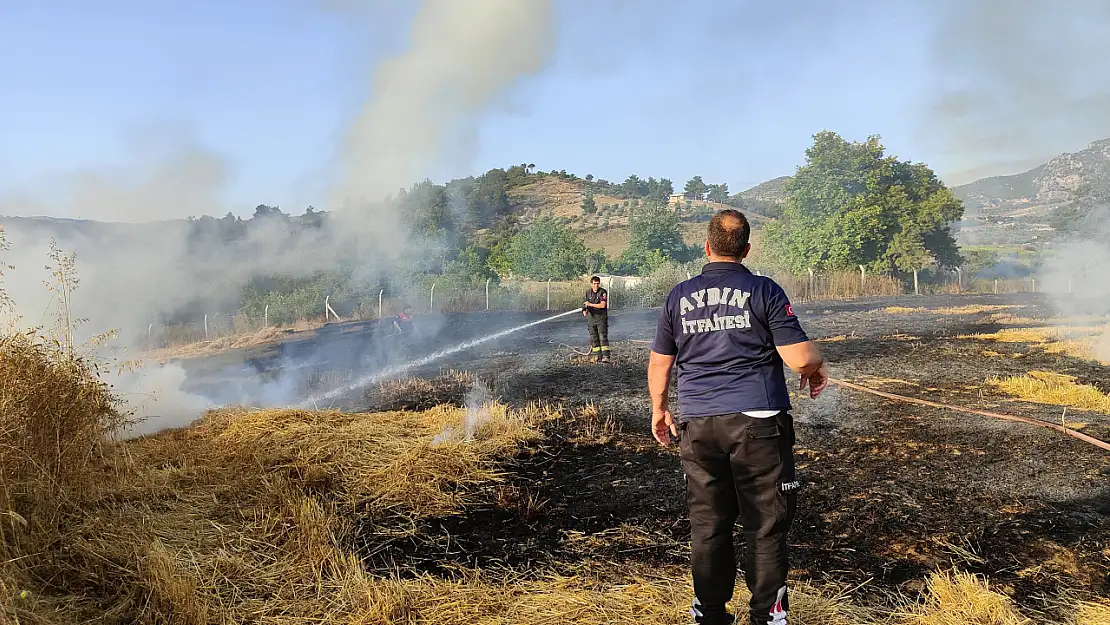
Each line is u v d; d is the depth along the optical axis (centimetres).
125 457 427
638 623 277
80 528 332
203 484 433
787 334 257
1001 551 337
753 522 260
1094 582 303
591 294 1055
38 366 353
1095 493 406
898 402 675
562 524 396
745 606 289
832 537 361
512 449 548
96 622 273
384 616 284
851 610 285
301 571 324
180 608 278
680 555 348
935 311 1689
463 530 391
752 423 256
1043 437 528
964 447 511
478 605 295
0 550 277
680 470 489
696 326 269
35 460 331
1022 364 873
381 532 388
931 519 378
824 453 511
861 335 1248
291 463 481
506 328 1697
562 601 297
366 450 520
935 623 272
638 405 717
